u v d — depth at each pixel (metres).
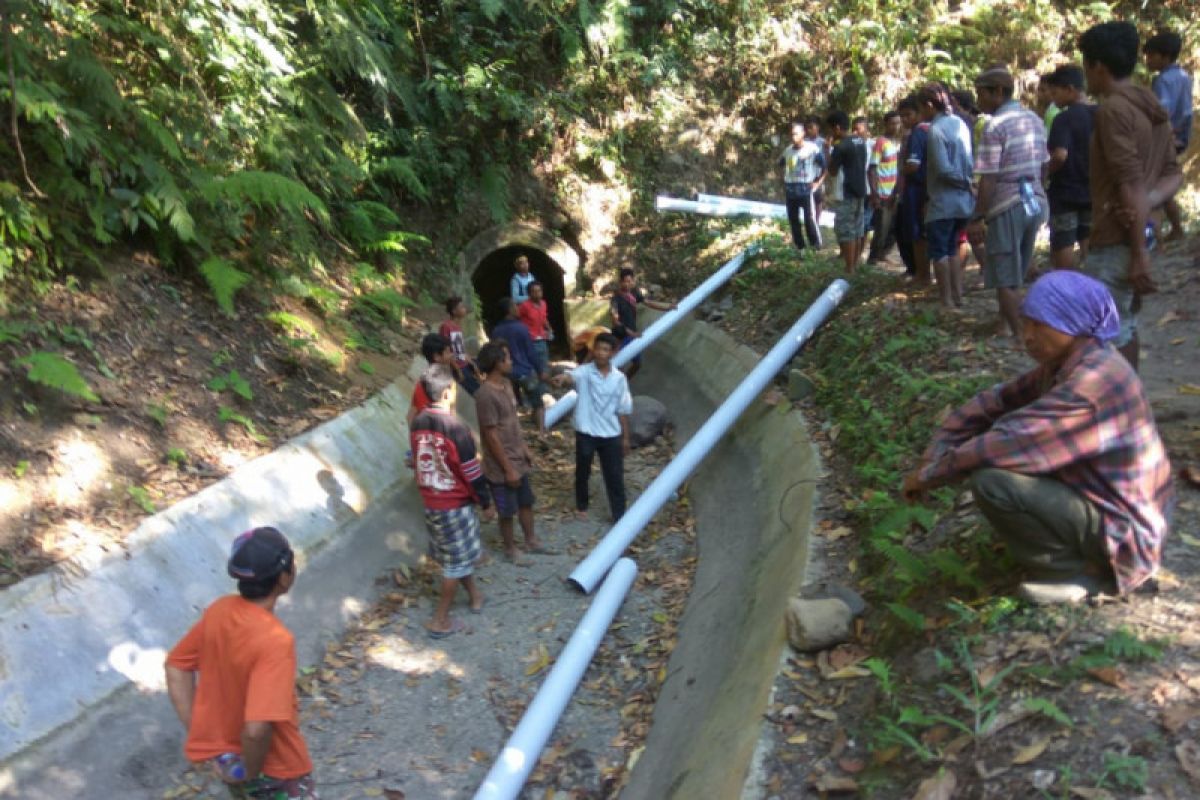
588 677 5.26
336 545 6.02
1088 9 14.09
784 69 14.07
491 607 6.02
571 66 13.29
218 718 2.76
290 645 2.75
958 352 5.97
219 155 7.66
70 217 6.27
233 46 7.72
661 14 13.64
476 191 12.90
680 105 13.91
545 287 14.75
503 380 6.79
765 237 11.90
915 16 14.23
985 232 5.71
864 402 6.16
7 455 4.72
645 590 6.32
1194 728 2.46
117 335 6.08
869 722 3.24
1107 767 2.40
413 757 4.50
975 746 2.75
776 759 3.30
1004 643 3.09
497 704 4.96
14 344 5.31
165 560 4.82
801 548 4.95
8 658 3.83
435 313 11.75
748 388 7.72
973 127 7.55
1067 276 2.93
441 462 5.51
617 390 7.24
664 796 3.89
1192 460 3.84
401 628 5.66
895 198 8.30
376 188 11.22
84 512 4.79
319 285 8.82
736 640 4.82
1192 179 11.86
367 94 11.52
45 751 3.71
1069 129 5.50
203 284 7.21
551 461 9.16
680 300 12.55
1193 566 3.15
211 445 5.87
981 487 3.00
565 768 4.46
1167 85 6.25
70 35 6.41
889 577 4.12
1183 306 6.08
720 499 7.31
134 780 3.89
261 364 7.00
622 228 13.73
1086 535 2.98
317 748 4.49
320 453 6.49
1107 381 2.84
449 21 12.23
